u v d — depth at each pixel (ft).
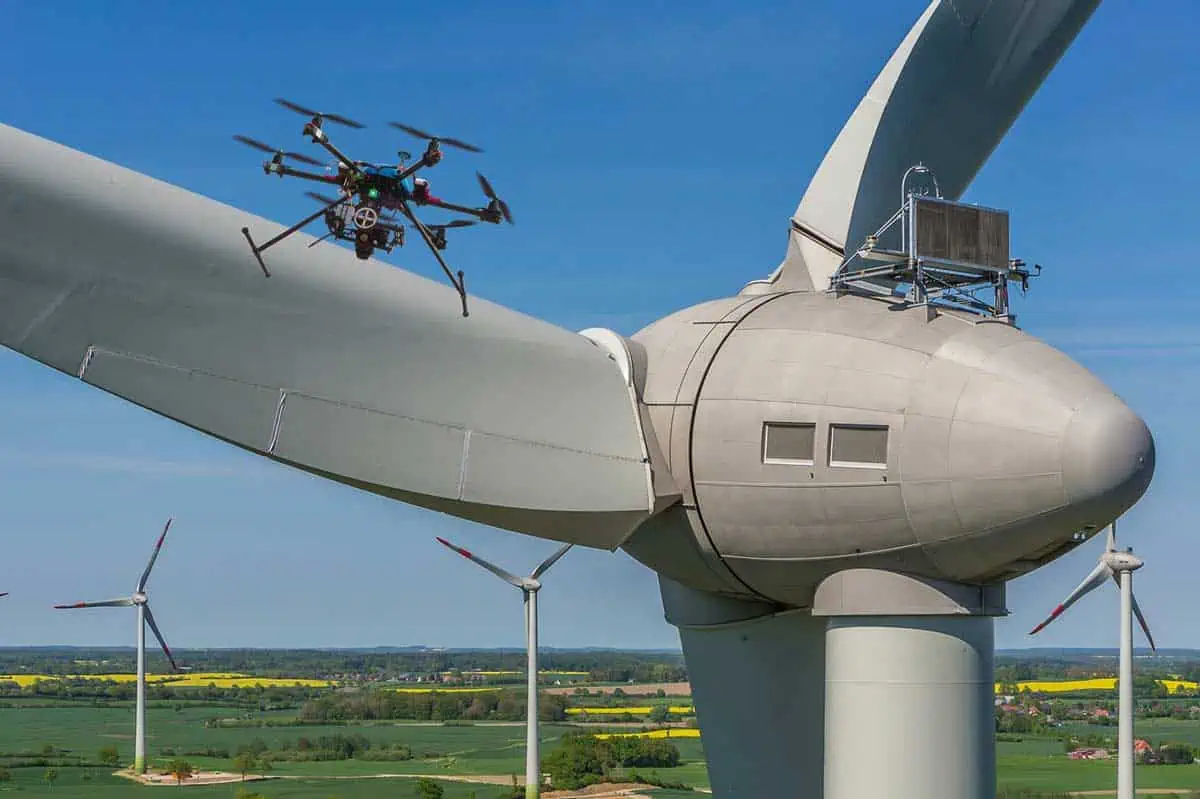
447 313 59.36
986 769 58.85
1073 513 55.72
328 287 56.54
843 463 58.85
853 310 62.39
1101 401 55.72
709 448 61.46
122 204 52.80
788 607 65.82
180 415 53.16
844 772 59.16
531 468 59.47
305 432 55.26
